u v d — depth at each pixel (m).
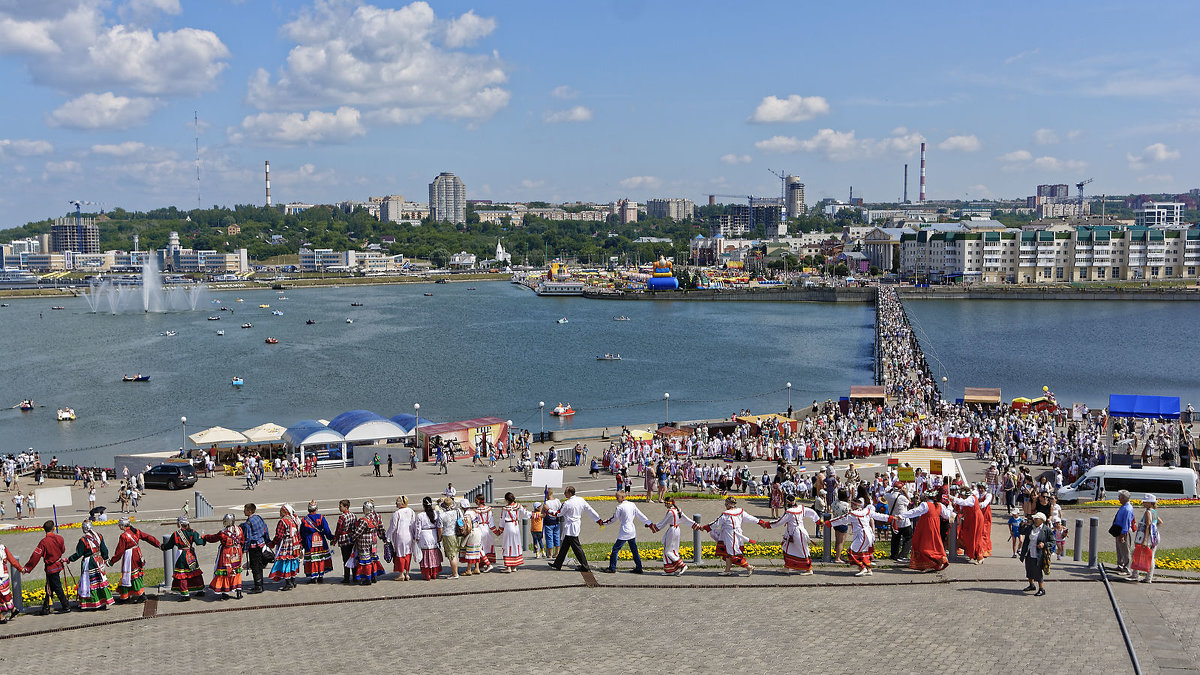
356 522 45.00
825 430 113.88
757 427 125.50
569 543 46.97
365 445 112.81
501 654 35.12
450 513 45.94
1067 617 38.94
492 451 109.75
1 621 39.47
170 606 41.62
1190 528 60.75
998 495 75.56
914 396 143.50
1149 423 110.44
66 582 46.78
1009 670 33.03
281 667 33.91
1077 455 90.56
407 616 39.84
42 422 186.12
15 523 80.94
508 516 46.91
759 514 72.00
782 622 38.75
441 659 34.62
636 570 46.91
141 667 34.03
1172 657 34.12
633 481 92.56
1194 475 72.25
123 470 106.12
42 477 112.38
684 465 92.06
